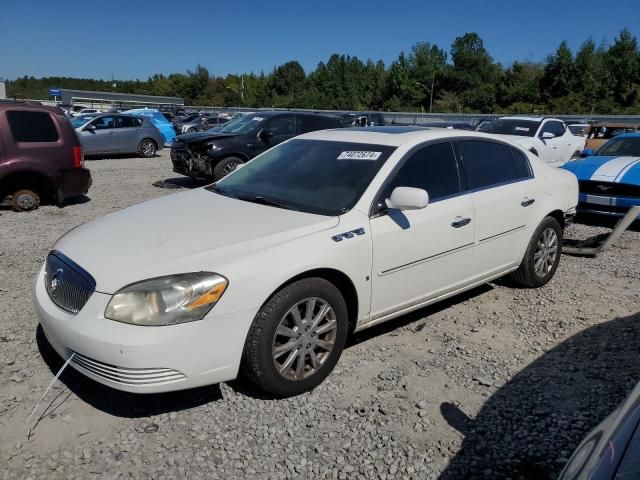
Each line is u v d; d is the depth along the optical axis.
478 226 4.51
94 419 3.20
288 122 11.79
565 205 5.52
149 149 19.00
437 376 3.72
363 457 2.91
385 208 3.87
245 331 3.14
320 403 3.38
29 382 3.56
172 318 2.94
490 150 4.91
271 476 2.76
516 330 4.47
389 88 84.31
